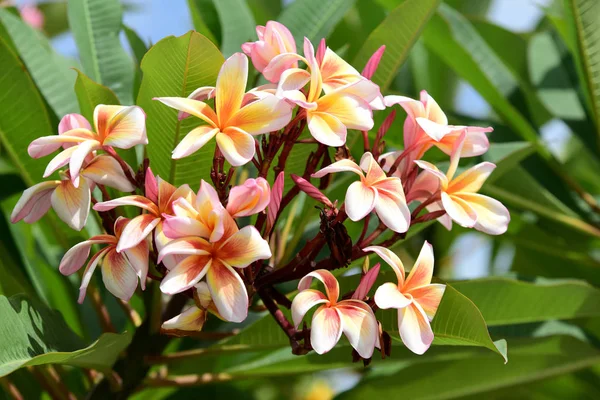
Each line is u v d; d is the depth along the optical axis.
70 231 0.98
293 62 0.76
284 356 0.98
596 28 1.08
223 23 1.05
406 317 0.72
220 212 0.69
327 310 0.71
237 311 0.69
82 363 0.82
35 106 0.90
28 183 0.93
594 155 1.23
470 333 0.76
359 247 0.76
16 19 0.99
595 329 1.22
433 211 0.81
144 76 0.81
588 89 1.13
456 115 1.20
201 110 0.72
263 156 0.76
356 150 1.08
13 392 0.94
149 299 0.89
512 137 1.18
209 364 1.02
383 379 1.14
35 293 0.99
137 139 0.73
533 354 1.10
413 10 0.89
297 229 0.89
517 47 1.41
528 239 1.25
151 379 0.93
